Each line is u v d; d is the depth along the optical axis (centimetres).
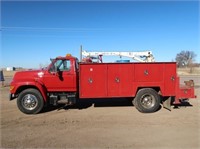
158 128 877
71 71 1171
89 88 1155
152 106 1139
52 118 1048
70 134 813
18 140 757
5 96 1777
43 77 1161
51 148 686
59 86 1167
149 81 1161
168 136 784
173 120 991
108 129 869
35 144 719
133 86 1159
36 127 905
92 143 724
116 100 1483
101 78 1155
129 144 714
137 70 1159
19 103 1132
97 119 1020
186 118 1023
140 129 865
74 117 1061
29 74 1165
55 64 1170
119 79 1157
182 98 1173
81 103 1398
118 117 1052
